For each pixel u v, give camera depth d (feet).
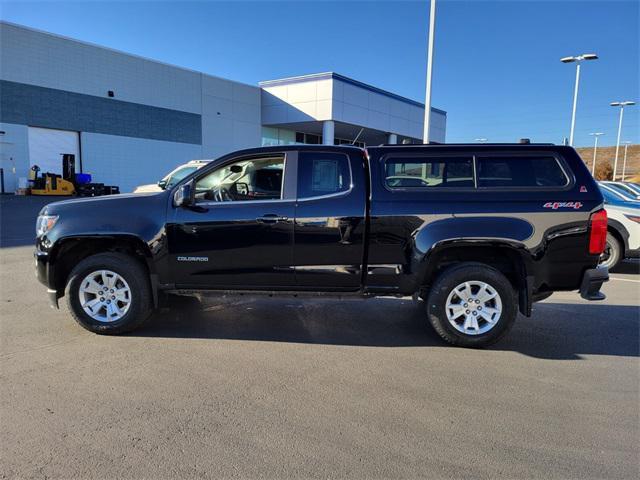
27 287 22.25
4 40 78.43
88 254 16.49
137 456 8.95
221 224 15.19
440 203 14.73
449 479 8.42
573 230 14.42
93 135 90.43
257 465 8.73
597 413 10.98
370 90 107.04
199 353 14.38
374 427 10.18
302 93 103.86
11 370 12.85
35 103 82.69
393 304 20.56
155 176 99.81
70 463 8.70
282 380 12.52
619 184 31.55
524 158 14.88
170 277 15.56
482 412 10.94
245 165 15.74
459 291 14.94
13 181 81.25
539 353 14.92
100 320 15.64
